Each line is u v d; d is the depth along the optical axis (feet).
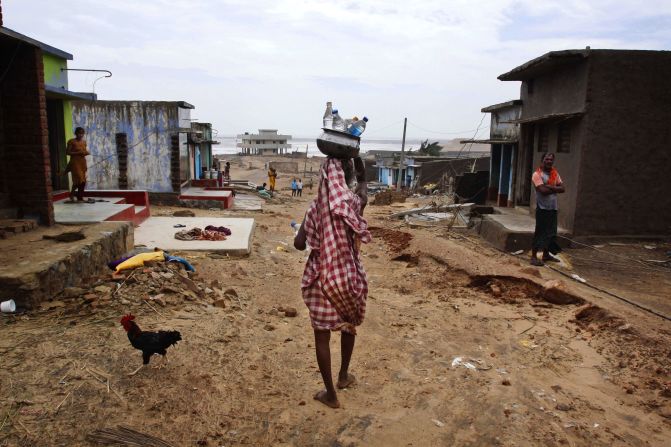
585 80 41.29
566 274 31.22
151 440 10.05
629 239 42.22
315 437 10.94
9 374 12.09
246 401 12.12
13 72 24.73
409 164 146.10
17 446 9.50
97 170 63.87
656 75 41.06
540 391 13.76
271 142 391.86
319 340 12.00
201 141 86.22
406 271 29.50
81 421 10.46
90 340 14.38
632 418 12.60
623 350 16.63
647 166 42.01
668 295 27.04
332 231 11.68
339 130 11.69
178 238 33.01
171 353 14.05
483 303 22.57
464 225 55.83
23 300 16.79
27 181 25.53
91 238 22.91
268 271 27.73
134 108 63.26
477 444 11.06
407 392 13.47
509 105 62.28
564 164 44.83
